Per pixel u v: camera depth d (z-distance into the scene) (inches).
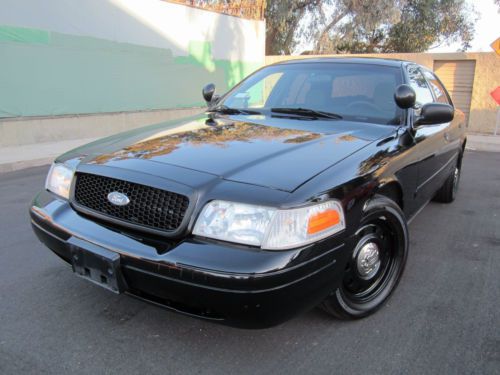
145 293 87.6
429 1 902.4
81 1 389.1
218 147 100.2
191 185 83.5
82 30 394.0
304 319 108.6
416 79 156.7
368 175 97.5
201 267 77.5
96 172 94.7
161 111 488.4
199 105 536.1
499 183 270.5
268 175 86.0
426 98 161.5
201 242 81.0
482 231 178.4
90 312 109.3
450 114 126.4
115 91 434.0
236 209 80.0
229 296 77.0
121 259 84.7
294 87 147.9
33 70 362.9
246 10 592.4
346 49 975.0
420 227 182.2
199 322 106.0
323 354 95.7
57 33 374.6
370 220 100.7
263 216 78.8
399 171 114.1
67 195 102.8
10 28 342.0
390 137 117.5
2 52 340.2
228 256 77.9
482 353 97.1
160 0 463.2
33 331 101.2
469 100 522.3
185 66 507.2
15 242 153.9
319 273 83.6
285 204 79.0
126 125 450.3
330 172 90.0
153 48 464.4
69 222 95.7
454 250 157.4
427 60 532.4
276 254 77.7
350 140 109.5
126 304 113.1
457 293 124.7
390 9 783.1
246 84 161.8
